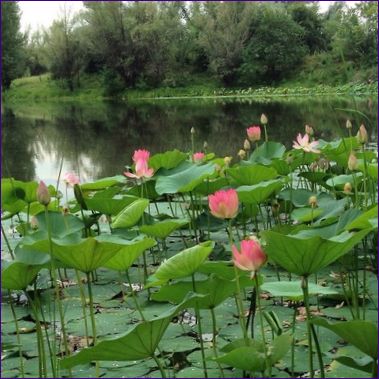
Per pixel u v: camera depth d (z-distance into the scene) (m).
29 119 21.70
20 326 2.76
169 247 4.07
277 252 1.75
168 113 21.86
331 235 2.16
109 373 2.21
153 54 38.62
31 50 48.97
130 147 11.41
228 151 9.85
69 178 3.36
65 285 3.39
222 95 37.47
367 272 3.23
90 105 32.12
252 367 1.72
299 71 35.56
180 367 2.24
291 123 13.95
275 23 35.41
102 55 39.56
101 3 38.31
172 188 3.55
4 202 3.65
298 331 2.50
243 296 3.02
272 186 3.29
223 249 3.67
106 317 2.81
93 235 3.61
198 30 39.50
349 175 3.90
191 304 1.88
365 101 19.52
